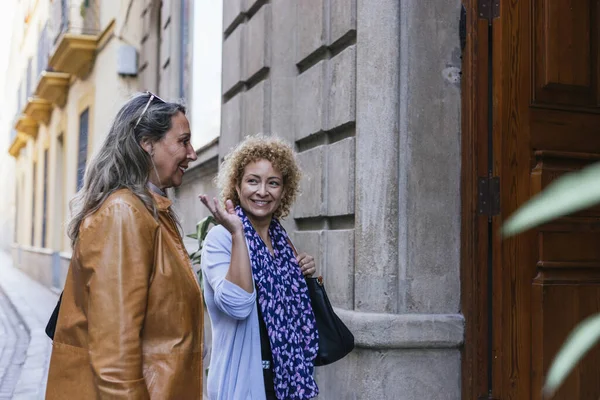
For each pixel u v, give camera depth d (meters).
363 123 3.47
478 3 3.37
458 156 3.43
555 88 3.34
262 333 2.42
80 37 12.96
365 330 3.30
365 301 3.41
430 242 3.38
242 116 5.50
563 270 3.29
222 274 2.39
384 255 3.36
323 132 4.00
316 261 3.99
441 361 3.35
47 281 17.80
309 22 4.20
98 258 1.81
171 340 1.90
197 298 1.99
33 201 22.48
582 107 3.40
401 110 3.39
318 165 3.99
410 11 3.40
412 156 3.37
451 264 3.40
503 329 3.22
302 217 4.21
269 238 2.65
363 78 3.49
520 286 3.24
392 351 3.30
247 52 5.44
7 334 10.66
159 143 2.04
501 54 3.28
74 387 1.84
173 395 1.85
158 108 2.05
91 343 1.76
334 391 3.68
